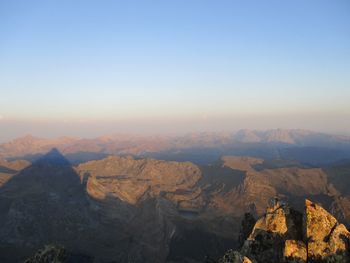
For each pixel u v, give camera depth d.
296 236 61.09
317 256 55.31
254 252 61.12
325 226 58.38
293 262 55.44
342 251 54.25
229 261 53.94
